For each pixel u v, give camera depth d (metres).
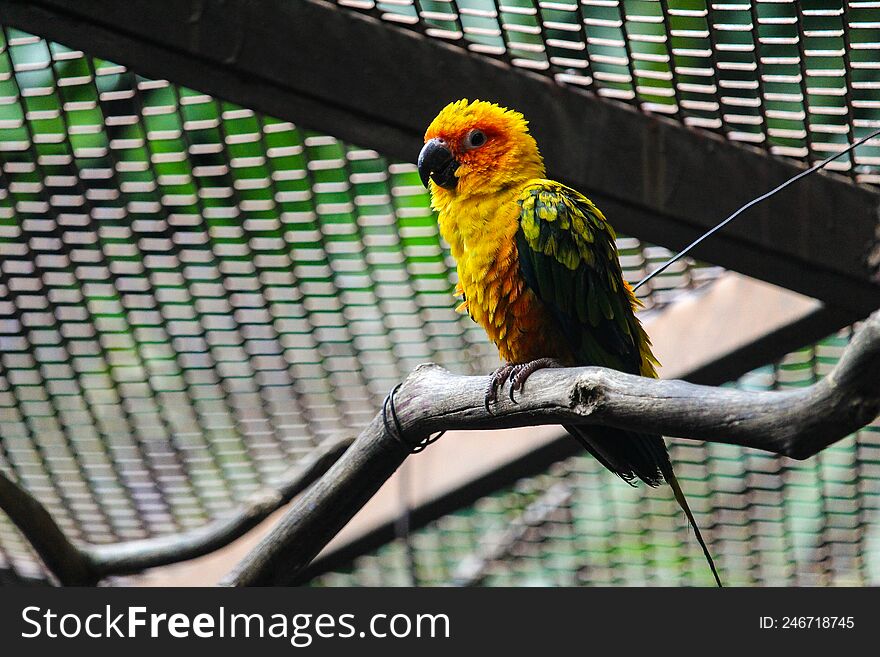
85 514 12.82
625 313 7.92
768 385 10.40
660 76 7.93
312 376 11.27
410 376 7.19
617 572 12.64
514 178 7.77
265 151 9.27
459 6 7.79
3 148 9.38
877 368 4.02
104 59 7.87
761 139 8.13
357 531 11.27
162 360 11.15
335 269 10.18
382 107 7.92
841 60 7.62
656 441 7.02
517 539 12.42
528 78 8.10
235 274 10.28
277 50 7.75
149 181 9.55
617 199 8.08
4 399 11.52
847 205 8.15
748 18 7.60
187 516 12.74
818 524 11.63
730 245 8.16
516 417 6.37
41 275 10.38
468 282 7.84
